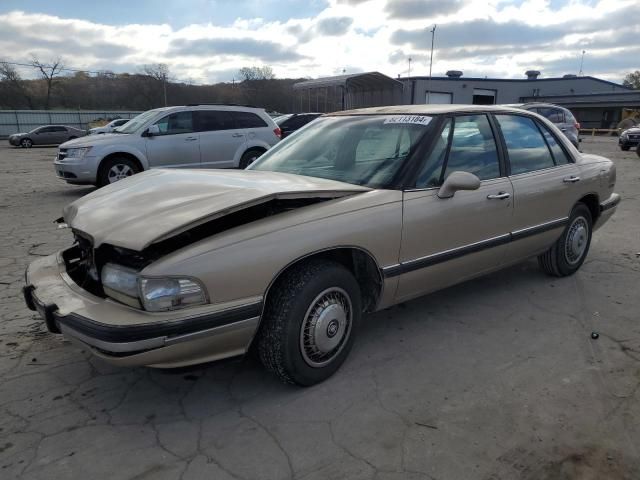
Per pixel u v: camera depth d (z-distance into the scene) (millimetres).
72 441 2510
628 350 3383
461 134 3641
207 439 2520
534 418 2656
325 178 3426
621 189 10242
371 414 2701
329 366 2980
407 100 38969
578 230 4672
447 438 2506
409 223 3166
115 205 2912
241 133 10609
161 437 2537
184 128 10109
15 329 3740
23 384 3020
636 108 43281
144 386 3002
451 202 3395
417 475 2262
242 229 2605
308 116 18172
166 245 2562
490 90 43969
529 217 4043
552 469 2297
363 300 3289
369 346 3453
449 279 3602
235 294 2504
